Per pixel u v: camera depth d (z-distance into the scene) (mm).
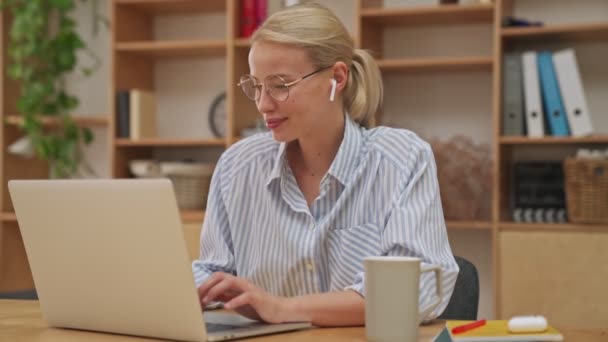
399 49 3520
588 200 2953
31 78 3670
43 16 3740
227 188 1761
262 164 1721
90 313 1346
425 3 3201
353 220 1622
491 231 3424
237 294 1438
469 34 3439
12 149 3625
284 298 1377
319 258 1639
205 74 3738
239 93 3420
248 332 1267
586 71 3307
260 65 1529
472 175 3184
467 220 3184
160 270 1228
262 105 1535
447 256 1517
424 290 1398
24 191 1363
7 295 2080
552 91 3076
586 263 2846
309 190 1691
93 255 1305
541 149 3373
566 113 3062
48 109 3697
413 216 1507
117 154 3518
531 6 3365
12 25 3746
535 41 3301
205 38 3738
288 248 1642
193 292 1206
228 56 3344
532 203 3125
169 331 1252
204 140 3385
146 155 3748
